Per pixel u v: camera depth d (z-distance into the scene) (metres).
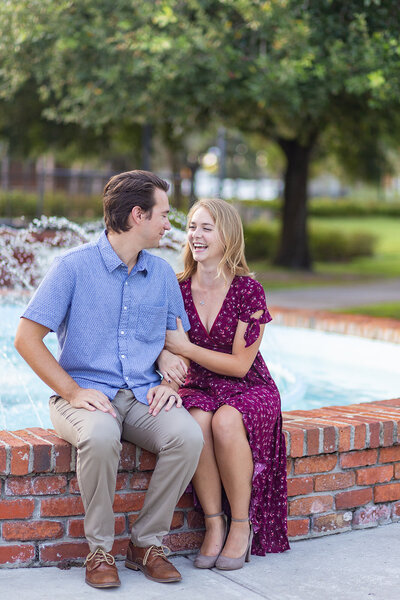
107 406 2.64
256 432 2.80
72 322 2.75
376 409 3.57
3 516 2.67
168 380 2.86
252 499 2.86
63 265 2.72
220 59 9.09
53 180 23.70
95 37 9.74
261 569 2.81
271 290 12.59
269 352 6.35
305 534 3.12
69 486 2.73
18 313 6.79
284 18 8.66
